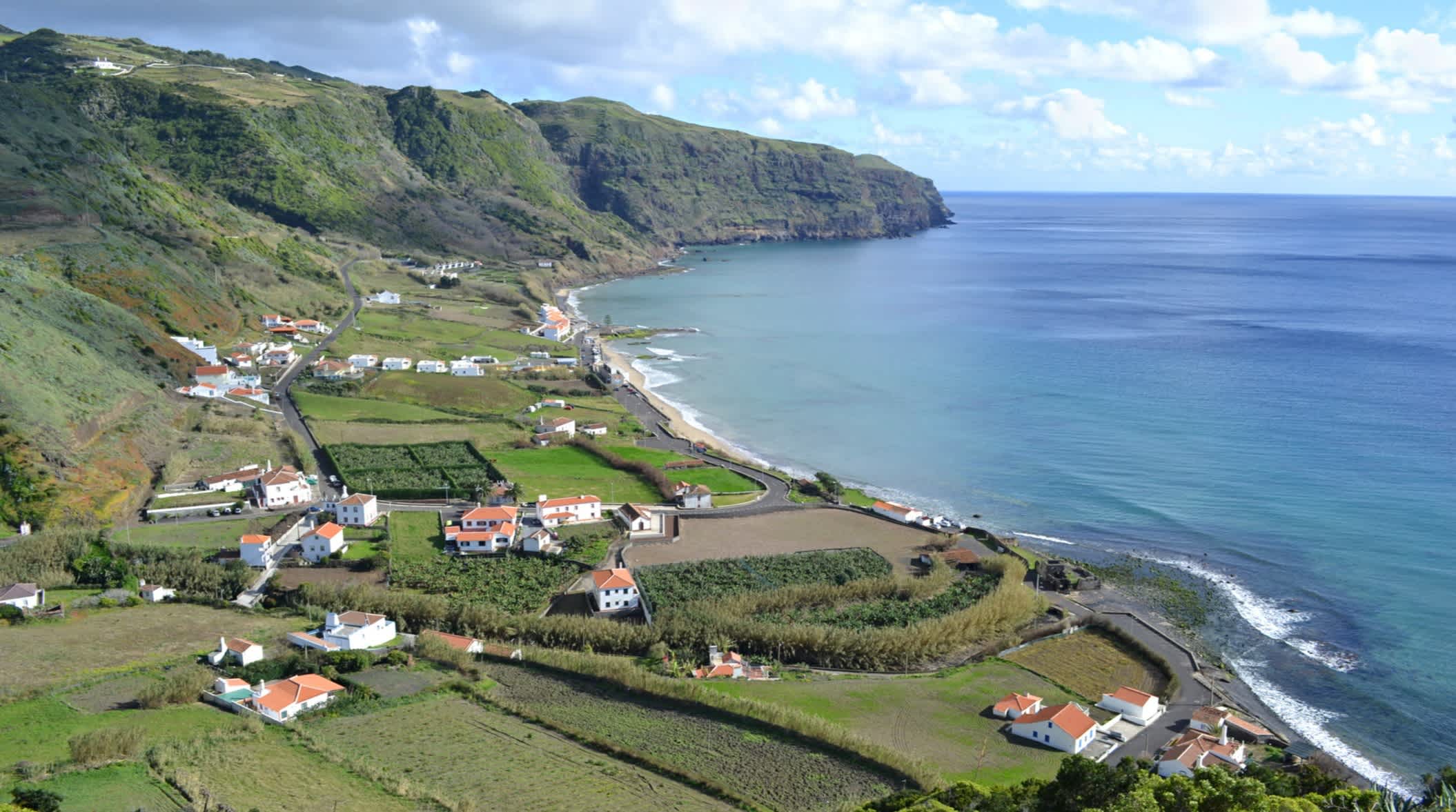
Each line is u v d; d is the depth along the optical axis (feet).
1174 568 432.66
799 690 322.55
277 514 471.62
